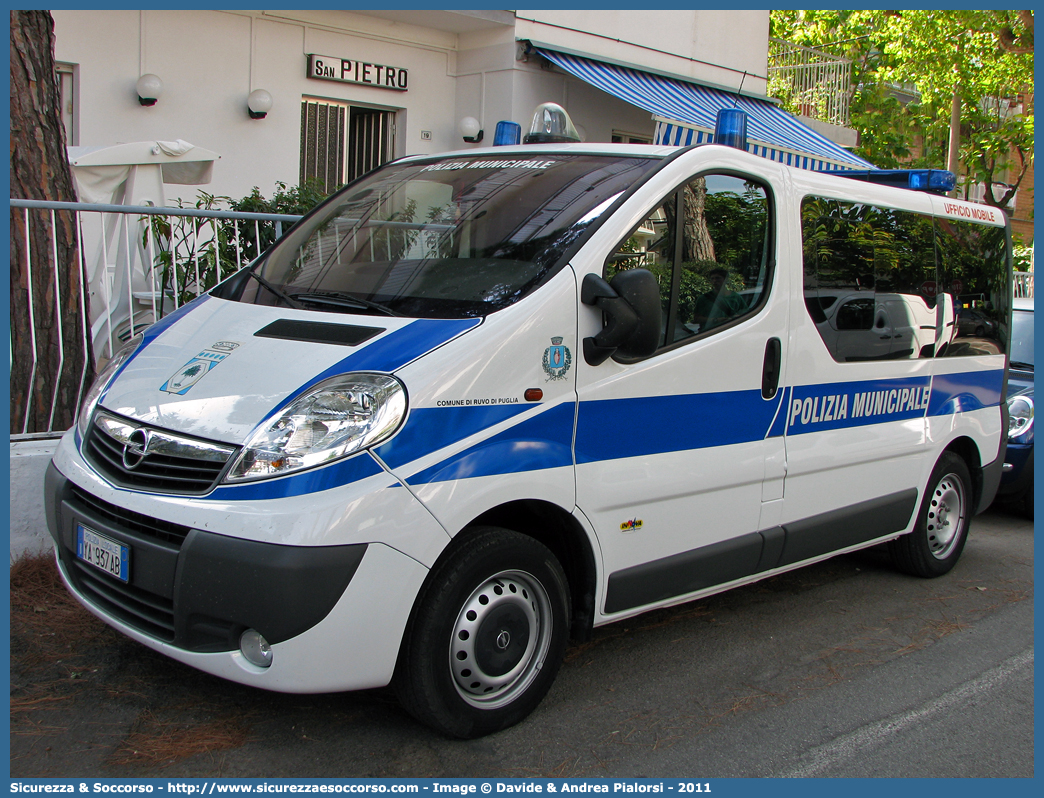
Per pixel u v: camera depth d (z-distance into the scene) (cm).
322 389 303
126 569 310
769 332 419
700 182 397
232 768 310
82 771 304
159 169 758
